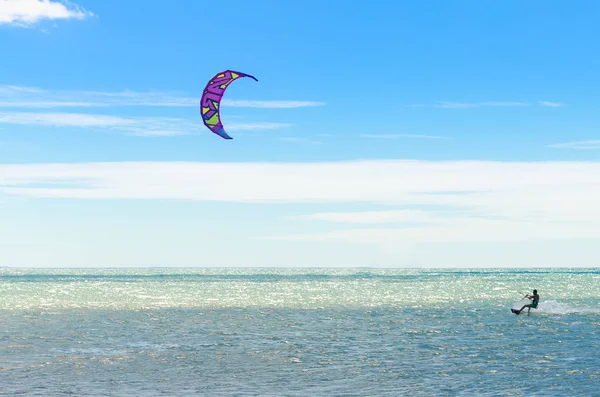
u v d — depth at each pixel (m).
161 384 21.38
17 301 62.41
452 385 21.03
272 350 28.94
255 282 130.88
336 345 30.48
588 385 20.80
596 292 82.69
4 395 19.62
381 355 27.34
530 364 24.77
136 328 38.03
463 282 128.25
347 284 115.88
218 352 28.42
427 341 31.77
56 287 99.12
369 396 19.50
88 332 35.88
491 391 20.09
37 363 25.42
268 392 20.11
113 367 24.58
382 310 51.84
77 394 19.83
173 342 31.67
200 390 20.44
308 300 65.44
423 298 69.00
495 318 44.06
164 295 75.00
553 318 43.75
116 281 137.50
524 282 127.38
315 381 21.83
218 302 62.03
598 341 31.28
